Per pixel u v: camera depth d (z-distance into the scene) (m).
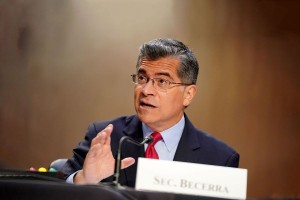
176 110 6.69
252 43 17.97
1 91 17.92
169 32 17.78
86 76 17.84
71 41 17.89
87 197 3.74
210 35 17.89
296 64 17.94
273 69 17.97
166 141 6.80
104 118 17.70
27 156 17.75
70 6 17.92
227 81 17.92
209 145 6.97
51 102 17.83
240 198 4.09
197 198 3.94
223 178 4.47
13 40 18.00
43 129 17.81
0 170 5.05
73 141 17.73
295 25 17.95
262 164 17.81
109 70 17.78
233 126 17.84
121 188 3.84
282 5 18.00
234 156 6.97
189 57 6.72
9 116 17.91
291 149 17.84
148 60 6.62
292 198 3.81
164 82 6.58
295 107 17.91
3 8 18.00
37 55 17.95
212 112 17.84
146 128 6.86
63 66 17.89
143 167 4.38
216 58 17.92
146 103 6.54
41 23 17.95
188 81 6.71
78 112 17.77
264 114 17.89
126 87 17.72
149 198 3.80
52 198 3.82
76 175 5.57
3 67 17.97
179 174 4.41
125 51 17.77
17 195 3.90
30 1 17.97
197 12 17.83
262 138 17.84
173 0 17.78
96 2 17.84
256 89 17.95
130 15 17.81
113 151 6.78
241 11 17.97
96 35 17.84
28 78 17.94
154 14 17.77
